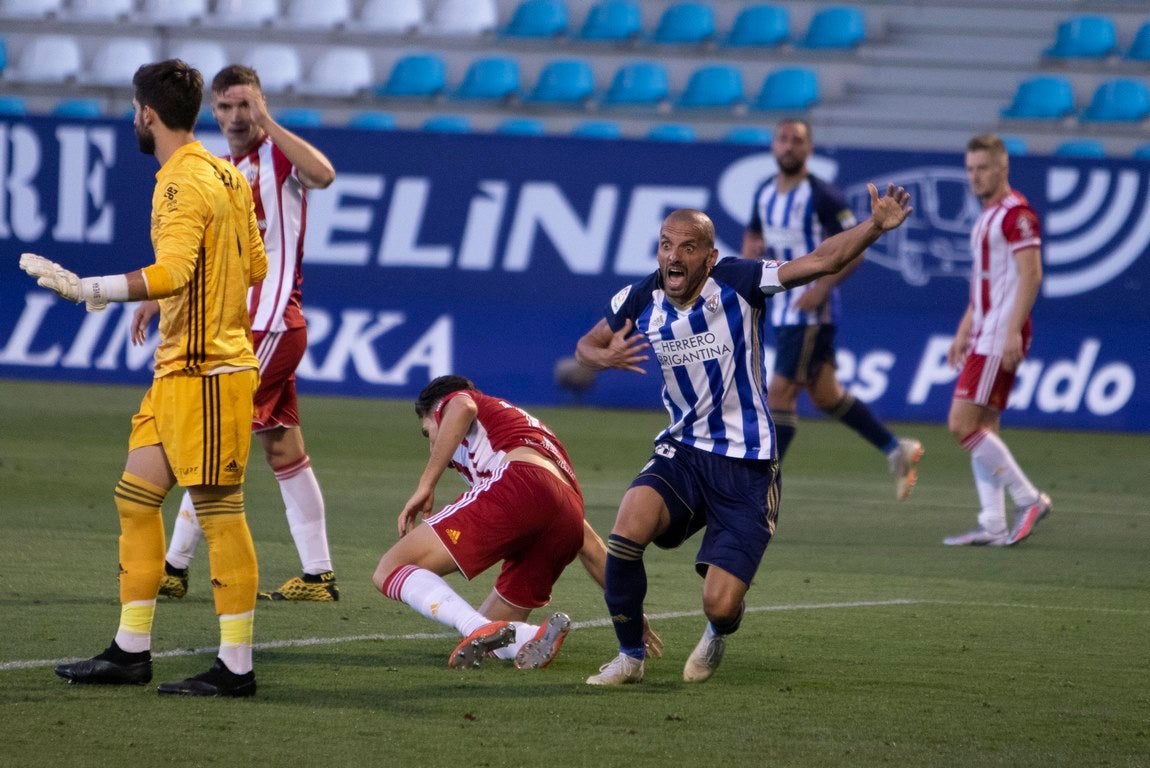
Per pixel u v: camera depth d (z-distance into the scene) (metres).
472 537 17.44
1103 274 47.09
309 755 13.19
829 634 19.67
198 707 14.73
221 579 15.21
